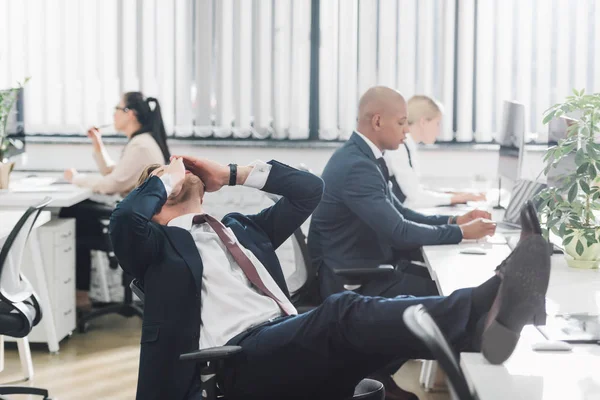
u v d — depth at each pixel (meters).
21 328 4.12
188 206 3.03
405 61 6.77
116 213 2.82
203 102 6.85
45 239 5.47
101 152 6.51
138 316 6.09
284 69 6.83
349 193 4.35
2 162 6.04
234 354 2.66
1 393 4.39
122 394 4.66
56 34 6.80
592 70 6.69
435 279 3.56
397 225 4.28
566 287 3.24
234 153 6.85
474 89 6.79
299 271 4.26
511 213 4.86
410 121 5.96
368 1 6.75
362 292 4.14
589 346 2.43
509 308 2.18
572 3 6.66
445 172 6.82
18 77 6.84
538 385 2.08
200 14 6.77
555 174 3.85
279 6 6.79
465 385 1.61
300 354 2.66
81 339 5.75
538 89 6.71
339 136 6.87
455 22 6.74
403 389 4.60
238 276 2.95
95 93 6.84
